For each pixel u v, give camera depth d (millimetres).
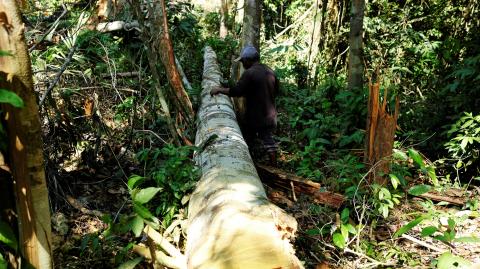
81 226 3553
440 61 7848
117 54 5461
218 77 6480
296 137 6066
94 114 4430
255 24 6199
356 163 4480
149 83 5125
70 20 5836
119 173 4371
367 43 9273
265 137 5180
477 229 3824
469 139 4555
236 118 5285
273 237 2283
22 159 1637
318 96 6789
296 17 11539
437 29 9008
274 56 10203
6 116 1611
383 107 4098
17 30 1549
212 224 2512
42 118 4086
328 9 9734
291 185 4410
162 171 3598
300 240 3430
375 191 3656
